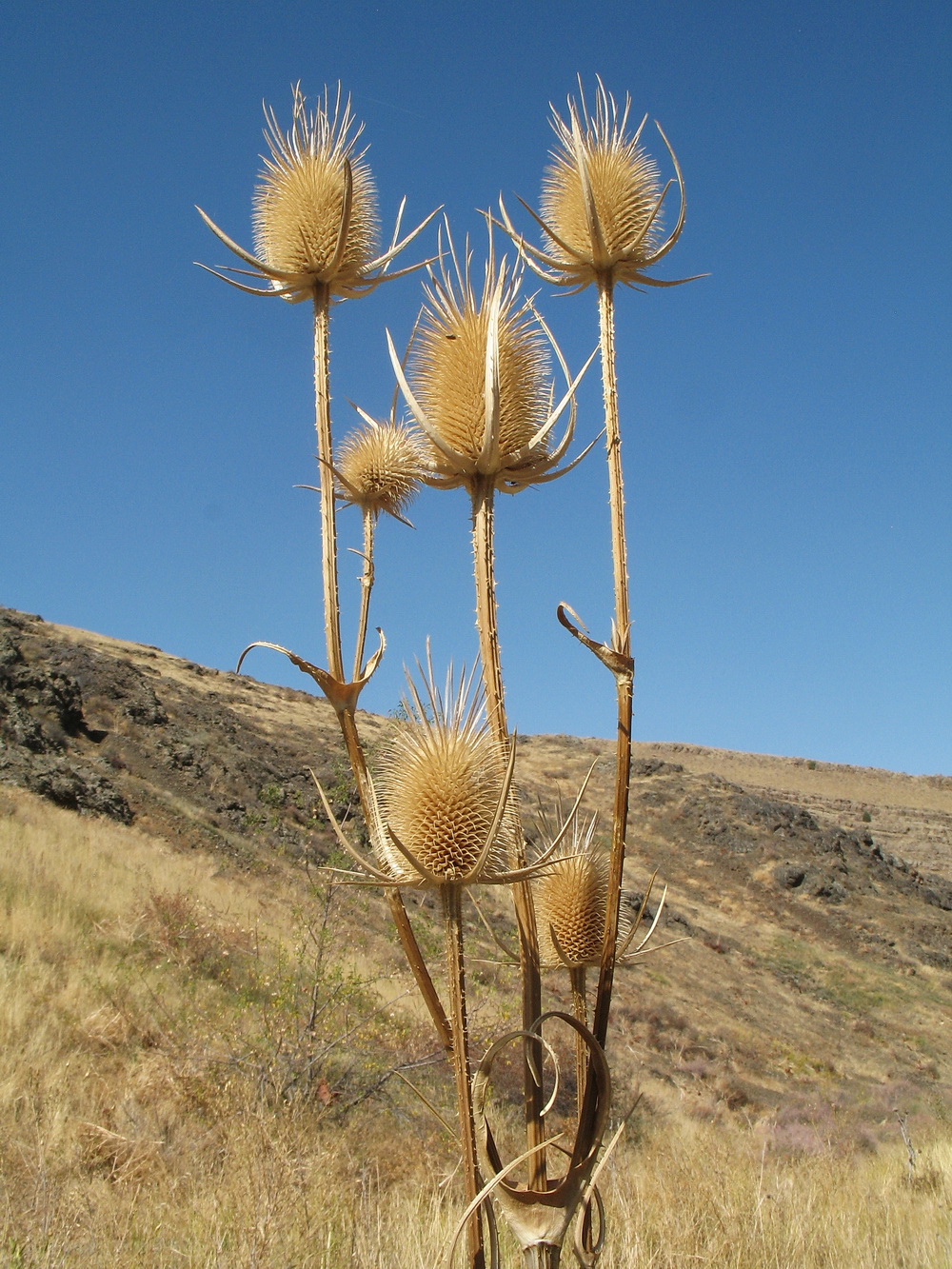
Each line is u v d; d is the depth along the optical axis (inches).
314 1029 454.0
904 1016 1697.8
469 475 123.2
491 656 120.2
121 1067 426.0
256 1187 243.9
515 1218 103.3
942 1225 315.6
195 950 576.4
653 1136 524.4
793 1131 620.4
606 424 126.5
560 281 136.4
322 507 127.3
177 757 1535.4
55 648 1756.9
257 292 141.5
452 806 106.7
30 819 925.8
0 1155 301.3
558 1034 515.2
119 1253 227.6
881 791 5196.9
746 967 1723.7
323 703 2792.8
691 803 2620.6
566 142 147.9
